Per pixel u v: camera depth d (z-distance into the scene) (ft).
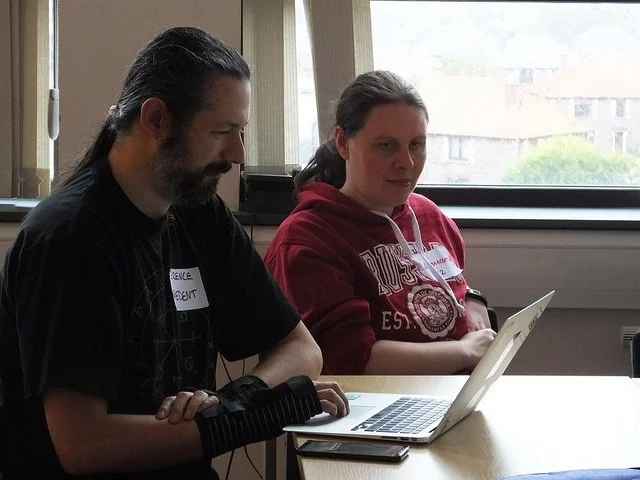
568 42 10.46
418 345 7.45
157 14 9.45
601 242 9.72
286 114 9.90
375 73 8.04
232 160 5.14
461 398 4.85
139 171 5.09
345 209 7.85
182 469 5.18
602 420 5.31
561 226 9.68
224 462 9.68
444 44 10.41
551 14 10.41
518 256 9.72
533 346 10.04
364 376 6.38
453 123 10.55
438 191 10.59
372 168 7.83
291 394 5.16
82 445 4.63
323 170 8.40
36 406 4.86
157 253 5.25
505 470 4.43
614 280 9.78
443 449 4.74
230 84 5.00
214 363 5.75
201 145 5.00
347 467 4.44
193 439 4.85
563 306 9.83
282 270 7.60
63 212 4.87
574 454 4.69
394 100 7.79
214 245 5.86
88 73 9.46
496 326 8.42
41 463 4.90
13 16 10.07
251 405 5.07
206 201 5.31
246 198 9.95
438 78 10.48
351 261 7.72
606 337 10.02
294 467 6.75
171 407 4.97
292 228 7.76
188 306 5.47
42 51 10.14
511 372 10.09
